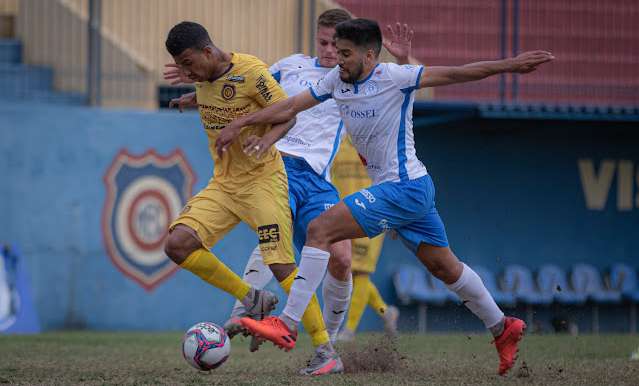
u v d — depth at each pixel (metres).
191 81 20.89
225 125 19.83
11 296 36.09
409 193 18.77
